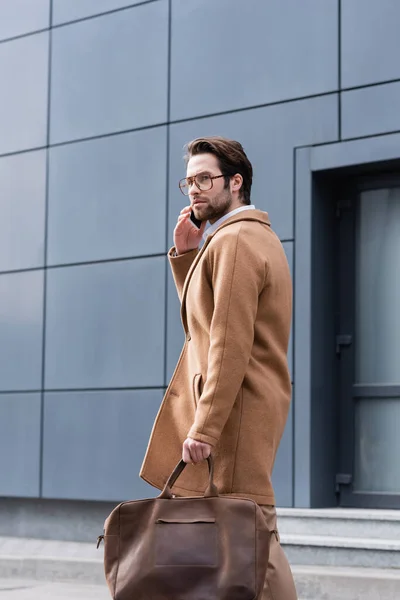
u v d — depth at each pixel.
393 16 7.11
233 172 3.49
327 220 7.48
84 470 8.37
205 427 3.12
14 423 8.84
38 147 9.01
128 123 8.45
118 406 8.24
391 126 7.04
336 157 7.25
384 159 7.03
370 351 7.36
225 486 3.25
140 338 8.18
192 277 3.46
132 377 8.19
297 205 7.41
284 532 6.89
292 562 6.49
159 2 8.34
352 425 7.36
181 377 3.48
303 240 7.35
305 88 7.47
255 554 3.07
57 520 8.58
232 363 3.16
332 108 7.32
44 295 8.81
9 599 6.20
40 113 9.03
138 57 8.44
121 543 3.17
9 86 9.27
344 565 6.30
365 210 7.45
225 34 7.94
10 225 9.11
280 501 7.23
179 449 3.41
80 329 8.55
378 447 7.27
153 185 8.24
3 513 8.91
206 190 3.46
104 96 8.62
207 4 8.05
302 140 7.45
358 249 7.46
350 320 7.43
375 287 7.37
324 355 7.34
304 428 7.18
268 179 7.58
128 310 8.28
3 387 8.96
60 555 7.48
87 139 8.70
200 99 8.03
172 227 8.10
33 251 8.93
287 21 7.61
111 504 8.31
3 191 9.20
